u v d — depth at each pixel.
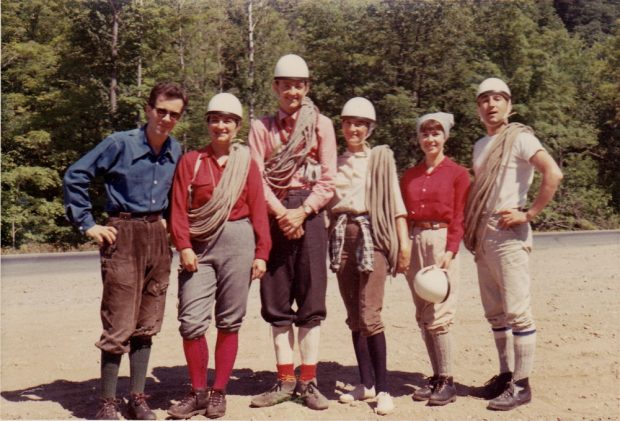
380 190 4.61
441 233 4.65
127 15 30.78
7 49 29.84
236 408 4.54
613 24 45.28
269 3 35.16
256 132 4.70
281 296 4.66
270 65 34.78
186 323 4.31
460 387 5.14
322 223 4.69
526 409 4.54
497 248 4.65
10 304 8.47
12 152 28.89
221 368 4.39
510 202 4.64
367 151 4.80
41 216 27.78
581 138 37.62
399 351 6.20
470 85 34.16
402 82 35.00
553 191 4.49
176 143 4.43
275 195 4.62
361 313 4.54
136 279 4.21
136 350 4.33
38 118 29.89
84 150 30.78
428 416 4.39
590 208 34.94
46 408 4.49
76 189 4.16
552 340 6.42
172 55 33.78
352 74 35.25
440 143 4.71
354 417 4.34
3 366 5.57
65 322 7.29
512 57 37.59
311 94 34.81
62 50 30.73
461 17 35.66
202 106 33.16
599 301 8.39
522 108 36.31
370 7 35.22
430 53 34.12
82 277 11.55
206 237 4.34
